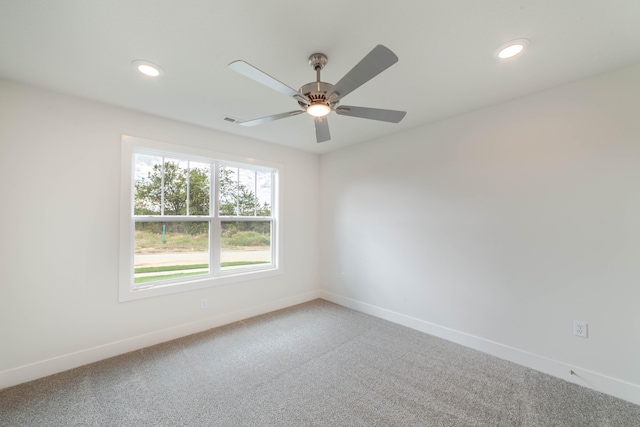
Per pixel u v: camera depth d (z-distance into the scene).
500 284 2.56
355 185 3.90
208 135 3.22
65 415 1.79
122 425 1.71
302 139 3.65
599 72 2.02
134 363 2.43
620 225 1.98
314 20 1.48
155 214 2.96
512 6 1.38
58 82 2.15
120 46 1.70
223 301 3.34
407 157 3.29
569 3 1.37
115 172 2.60
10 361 2.11
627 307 1.96
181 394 2.01
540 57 1.83
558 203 2.24
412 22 1.49
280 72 2.00
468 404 1.91
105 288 2.54
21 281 2.16
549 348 2.28
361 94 2.36
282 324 3.33
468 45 1.70
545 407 1.88
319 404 1.91
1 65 1.91
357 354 2.61
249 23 1.50
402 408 1.87
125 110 2.66
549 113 2.28
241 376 2.24
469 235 2.77
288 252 4.04
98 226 2.50
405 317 3.30
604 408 1.87
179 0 1.33
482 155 2.67
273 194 3.99
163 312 2.88
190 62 1.88
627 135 1.96
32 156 2.21
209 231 3.34
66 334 2.34
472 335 2.74
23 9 1.38
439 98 2.44
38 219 2.23
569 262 2.20
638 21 1.49
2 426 1.70
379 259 3.60
